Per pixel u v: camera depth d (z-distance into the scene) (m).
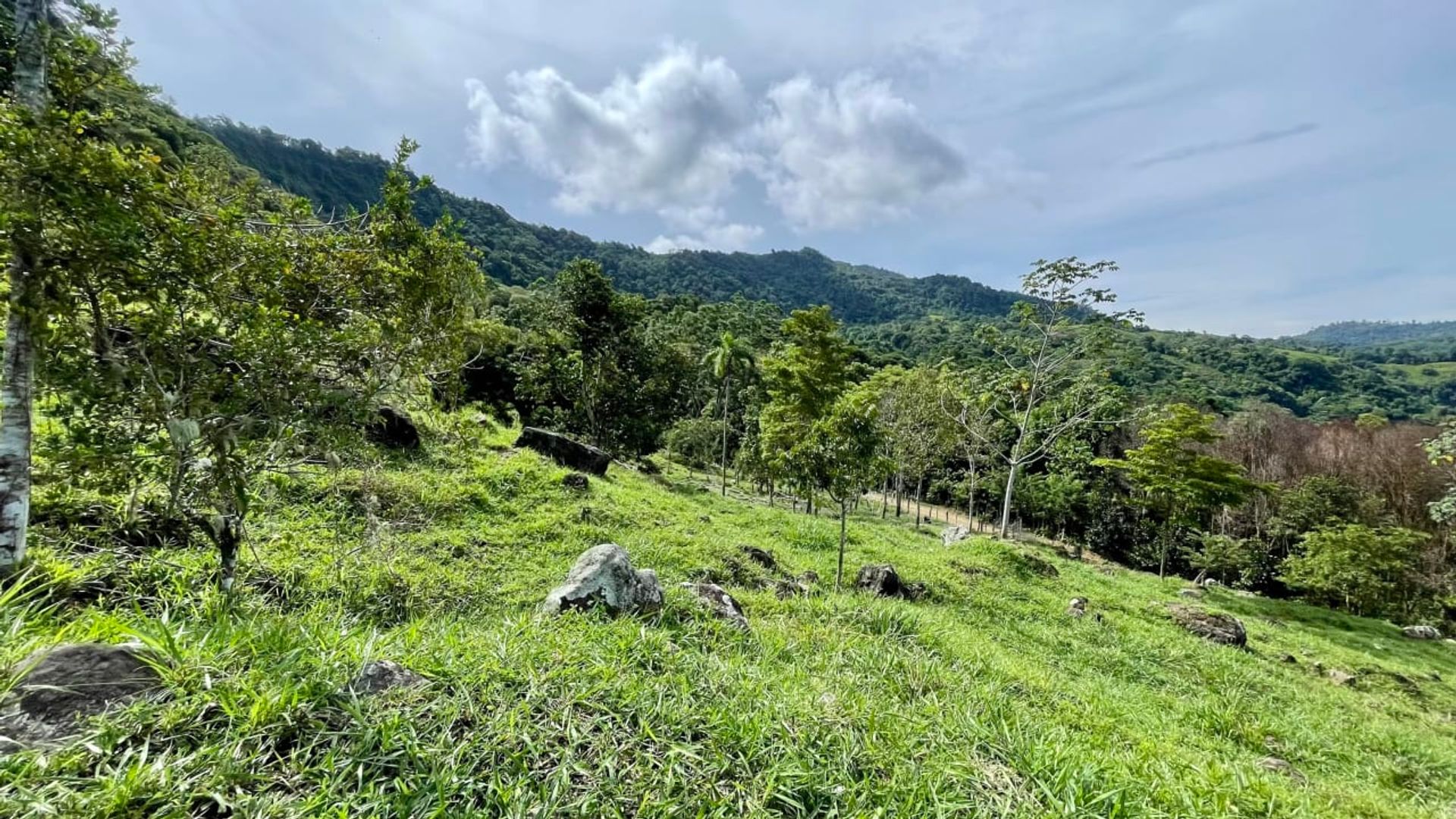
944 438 31.91
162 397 3.03
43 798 1.66
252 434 3.45
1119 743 5.21
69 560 3.93
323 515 7.02
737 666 4.16
